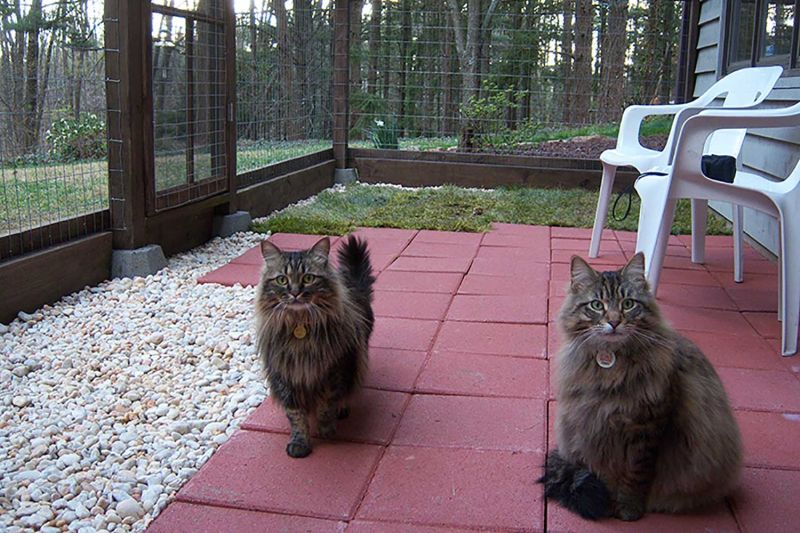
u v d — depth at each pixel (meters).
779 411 1.51
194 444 1.40
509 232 3.22
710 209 3.72
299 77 4.04
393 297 2.27
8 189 2.08
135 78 2.30
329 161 4.37
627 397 1.10
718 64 3.81
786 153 2.75
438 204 3.71
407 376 1.69
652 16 4.80
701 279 2.50
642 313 1.12
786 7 2.92
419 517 1.16
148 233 2.52
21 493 1.24
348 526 1.14
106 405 1.57
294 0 3.92
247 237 3.03
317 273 1.34
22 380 1.68
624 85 4.76
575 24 4.79
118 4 2.23
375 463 1.32
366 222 3.31
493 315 2.10
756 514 1.16
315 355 1.34
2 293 1.94
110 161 2.33
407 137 4.87
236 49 3.28
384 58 4.79
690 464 1.12
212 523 1.15
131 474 1.30
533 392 1.60
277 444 1.39
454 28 5.43
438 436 1.41
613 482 1.16
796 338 1.83
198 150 2.78
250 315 2.10
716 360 1.79
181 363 1.80
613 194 4.11
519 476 1.27
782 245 1.87
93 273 2.29
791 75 2.77
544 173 4.30
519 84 4.89
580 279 1.18
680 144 2.04
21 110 2.13
